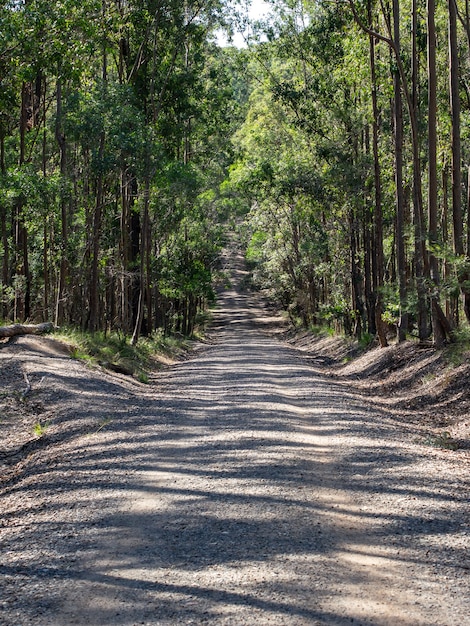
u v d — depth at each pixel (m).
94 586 5.58
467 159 32.66
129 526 7.15
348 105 33.59
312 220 41.19
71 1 18.31
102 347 25.59
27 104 33.97
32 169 30.34
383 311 29.09
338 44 35.22
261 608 5.06
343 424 13.33
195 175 38.75
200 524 7.13
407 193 33.16
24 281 34.50
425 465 9.80
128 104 30.59
